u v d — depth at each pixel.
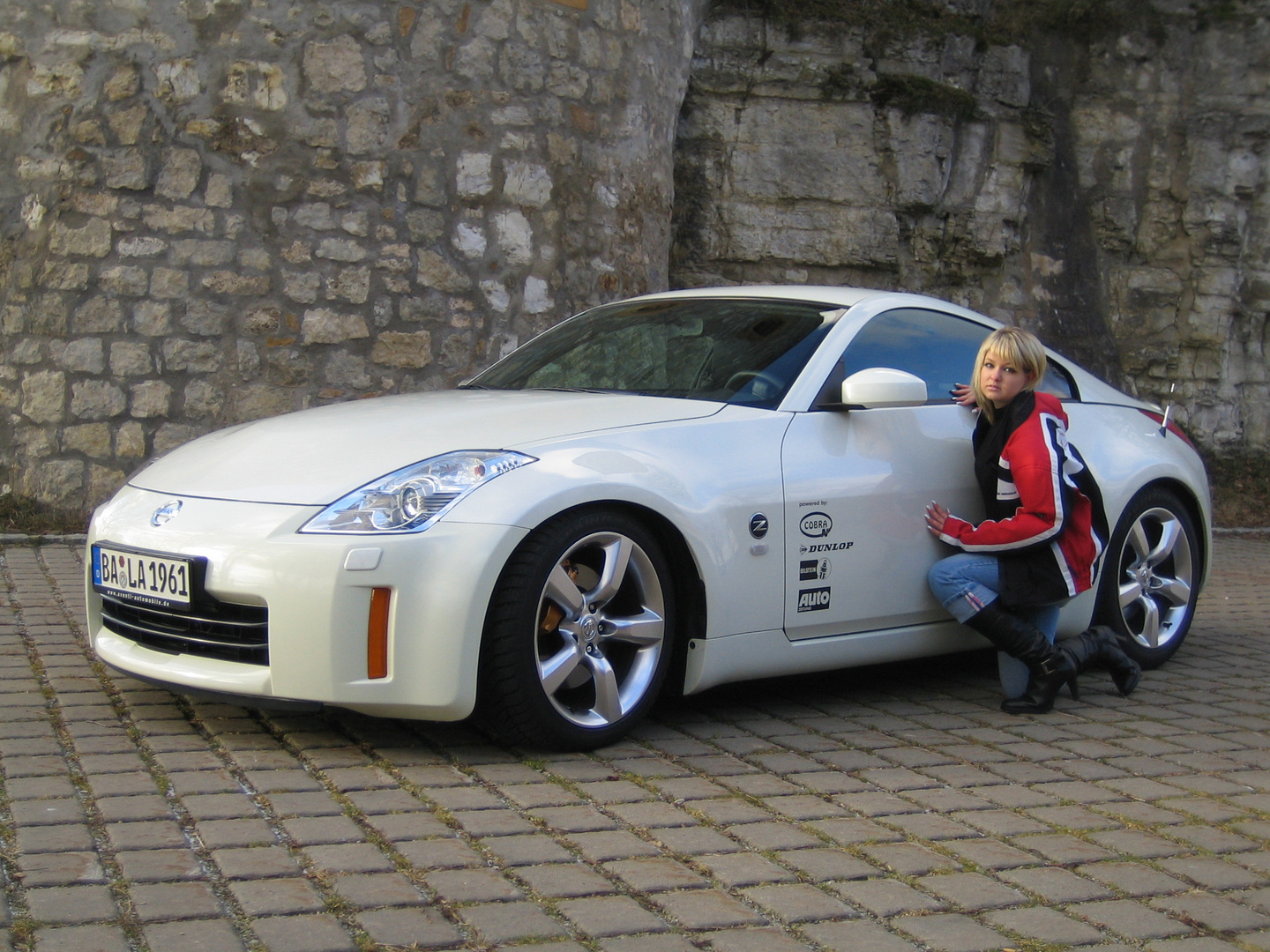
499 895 2.47
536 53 8.41
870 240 11.47
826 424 4.09
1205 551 5.27
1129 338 12.41
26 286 7.45
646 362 4.41
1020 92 12.12
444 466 3.41
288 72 7.71
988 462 4.21
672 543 3.70
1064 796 3.31
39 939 2.18
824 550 3.97
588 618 3.50
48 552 6.87
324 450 3.59
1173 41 12.39
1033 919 2.47
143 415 7.51
